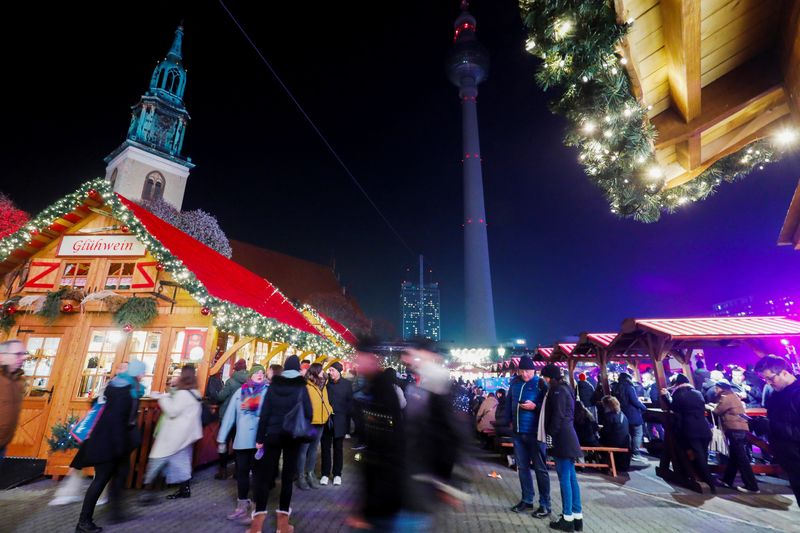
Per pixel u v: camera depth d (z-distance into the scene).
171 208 29.38
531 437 5.86
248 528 5.11
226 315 8.45
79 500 6.08
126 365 5.77
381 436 3.15
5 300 8.48
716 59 3.20
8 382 3.91
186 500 6.19
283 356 13.55
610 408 8.97
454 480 3.15
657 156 4.16
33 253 9.03
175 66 52.28
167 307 8.55
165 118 49.16
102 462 4.93
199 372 8.13
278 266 56.78
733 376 11.34
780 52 3.18
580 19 2.99
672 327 8.64
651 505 6.26
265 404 4.85
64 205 8.66
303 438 4.79
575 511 5.07
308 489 6.90
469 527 5.17
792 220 4.51
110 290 8.51
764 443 8.05
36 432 7.71
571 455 5.08
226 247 30.41
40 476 7.17
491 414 11.18
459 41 102.12
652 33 2.93
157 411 7.15
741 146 4.03
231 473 8.00
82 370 8.10
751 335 8.01
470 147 90.94
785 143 3.88
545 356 16.73
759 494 6.90
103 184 8.62
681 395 7.52
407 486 2.96
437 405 3.29
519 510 5.85
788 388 3.63
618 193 4.38
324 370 16.55
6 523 5.18
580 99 3.64
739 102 3.35
